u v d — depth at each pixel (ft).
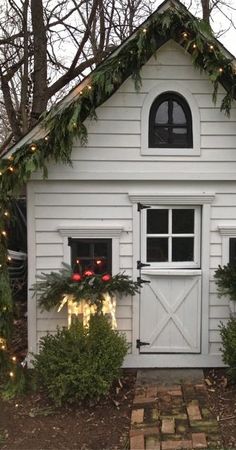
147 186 19.53
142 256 19.75
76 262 19.71
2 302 18.22
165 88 18.98
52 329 19.81
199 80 19.01
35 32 31.65
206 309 19.75
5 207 18.58
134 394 17.72
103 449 14.39
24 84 32.68
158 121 19.35
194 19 17.83
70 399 16.71
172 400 17.06
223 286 18.78
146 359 19.89
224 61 17.84
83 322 18.25
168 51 18.86
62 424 15.85
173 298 19.86
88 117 18.88
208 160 19.24
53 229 19.58
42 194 19.51
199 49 17.94
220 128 19.16
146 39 17.90
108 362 16.92
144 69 18.93
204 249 19.62
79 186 19.51
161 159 19.21
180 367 19.92
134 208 19.54
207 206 19.52
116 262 19.69
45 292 18.69
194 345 19.92
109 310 18.49
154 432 14.96
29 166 17.72
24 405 17.13
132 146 19.19
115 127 19.15
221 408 16.56
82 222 19.60
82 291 18.17
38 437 15.10
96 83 17.74
